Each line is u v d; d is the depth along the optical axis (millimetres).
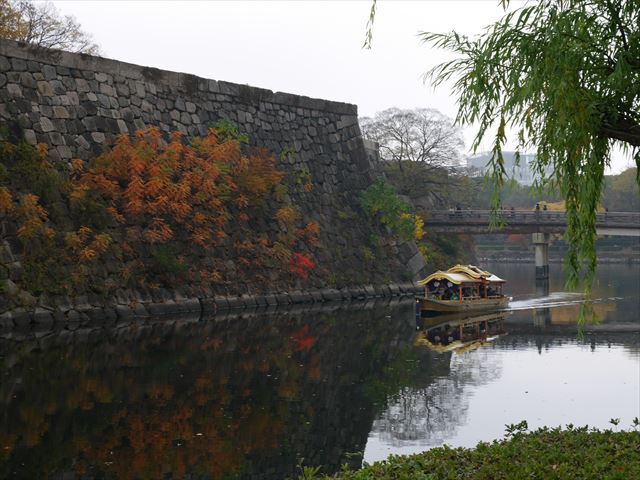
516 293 60188
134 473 13289
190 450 14789
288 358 25812
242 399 19281
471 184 86062
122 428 16188
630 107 11875
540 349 29156
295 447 15148
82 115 39094
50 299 32188
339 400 19438
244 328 33094
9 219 31859
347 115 60406
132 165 38062
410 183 78250
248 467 13812
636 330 35625
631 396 20031
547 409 18453
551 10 11938
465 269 48031
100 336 28625
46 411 17344
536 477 9797
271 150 52562
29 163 33844
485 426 16875
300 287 48188
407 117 80938
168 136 44562
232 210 45375
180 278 39219
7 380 20438
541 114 11852
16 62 36594
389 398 19781
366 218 58062
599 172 12211
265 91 53312
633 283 71062
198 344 27859
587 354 27812
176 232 40688
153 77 44875
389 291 55250
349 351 27953
